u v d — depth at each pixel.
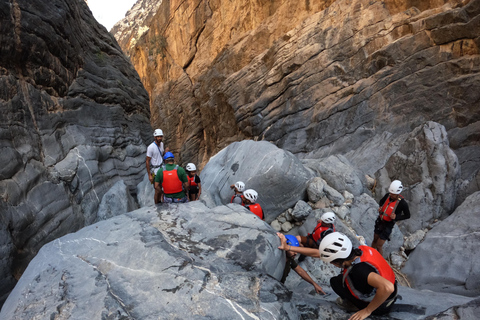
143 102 12.74
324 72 13.34
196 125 24.95
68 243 3.73
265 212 7.71
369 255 2.79
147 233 3.65
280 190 7.61
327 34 13.59
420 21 10.31
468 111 8.95
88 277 3.08
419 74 10.20
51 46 6.73
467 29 9.14
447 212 6.86
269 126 15.84
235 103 18.27
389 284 2.50
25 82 5.95
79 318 2.60
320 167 8.67
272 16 17.83
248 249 3.28
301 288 4.72
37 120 6.13
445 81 9.57
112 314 2.59
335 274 5.55
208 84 21.98
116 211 7.07
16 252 4.46
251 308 2.59
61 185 6.12
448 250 5.54
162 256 3.15
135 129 11.11
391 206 5.64
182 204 4.47
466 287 4.82
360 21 12.47
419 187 7.18
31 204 5.14
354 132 11.59
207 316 2.53
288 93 14.80
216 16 22.58
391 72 10.98
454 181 6.96
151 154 6.94
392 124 10.57
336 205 7.51
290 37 15.50
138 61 32.75
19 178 5.07
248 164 7.86
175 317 2.53
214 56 23.14
